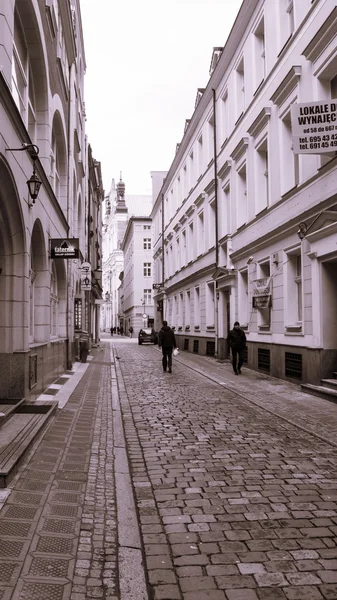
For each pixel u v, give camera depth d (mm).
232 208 20969
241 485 5801
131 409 10891
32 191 8977
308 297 12875
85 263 26016
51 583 3594
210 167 25469
